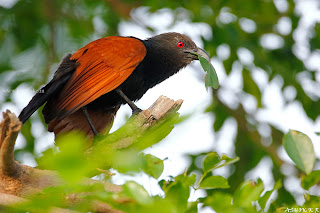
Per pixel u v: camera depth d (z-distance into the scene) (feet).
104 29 52.16
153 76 34.24
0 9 49.11
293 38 49.32
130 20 50.55
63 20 49.55
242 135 49.78
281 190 31.78
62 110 28.99
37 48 45.39
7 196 15.34
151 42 34.78
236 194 16.94
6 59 43.19
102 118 33.45
